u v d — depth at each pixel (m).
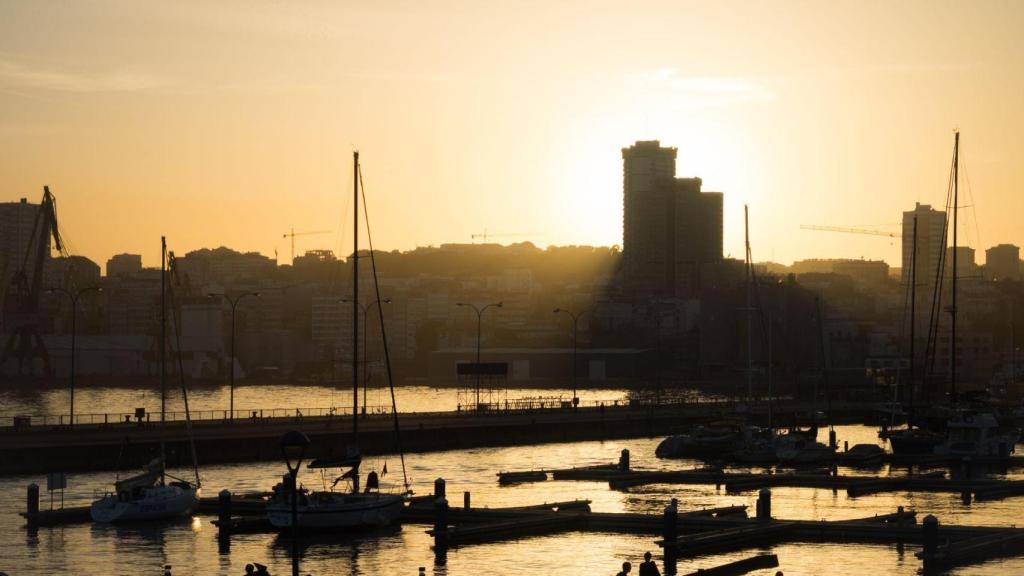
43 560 105.25
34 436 179.12
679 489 155.00
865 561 101.81
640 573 86.81
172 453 179.00
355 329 143.38
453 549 108.50
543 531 117.19
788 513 132.00
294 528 79.12
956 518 128.75
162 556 106.75
